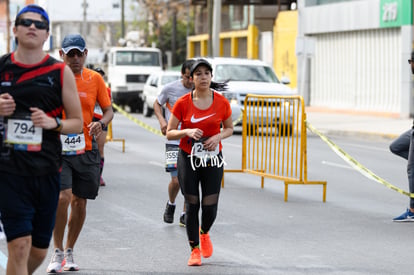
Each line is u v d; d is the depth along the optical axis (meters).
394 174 28.31
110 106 14.55
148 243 16.38
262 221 18.98
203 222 14.59
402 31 59.84
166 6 121.62
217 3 65.31
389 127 49.44
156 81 62.47
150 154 34.19
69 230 14.11
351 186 25.20
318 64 72.69
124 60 74.12
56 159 10.46
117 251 15.59
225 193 23.47
